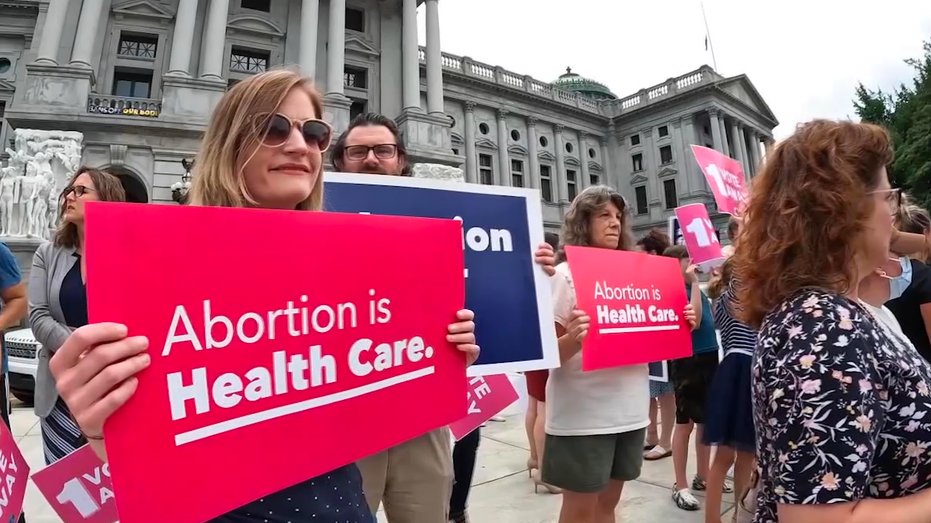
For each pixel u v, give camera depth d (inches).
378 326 51.2
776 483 40.0
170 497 35.8
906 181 812.0
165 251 38.7
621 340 96.7
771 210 49.3
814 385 38.9
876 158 46.8
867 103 1086.4
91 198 103.1
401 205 79.5
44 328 97.0
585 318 90.4
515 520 131.0
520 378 165.6
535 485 152.7
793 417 39.4
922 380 41.8
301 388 44.3
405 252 55.1
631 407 94.7
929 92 869.2
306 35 818.8
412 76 908.6
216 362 39.8
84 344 34.1
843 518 36.2
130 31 781.3
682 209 154.0
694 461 183.3
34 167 575.2
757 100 1440.7
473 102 1216.2
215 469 38.2
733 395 114.9
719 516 117.0
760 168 53.0
